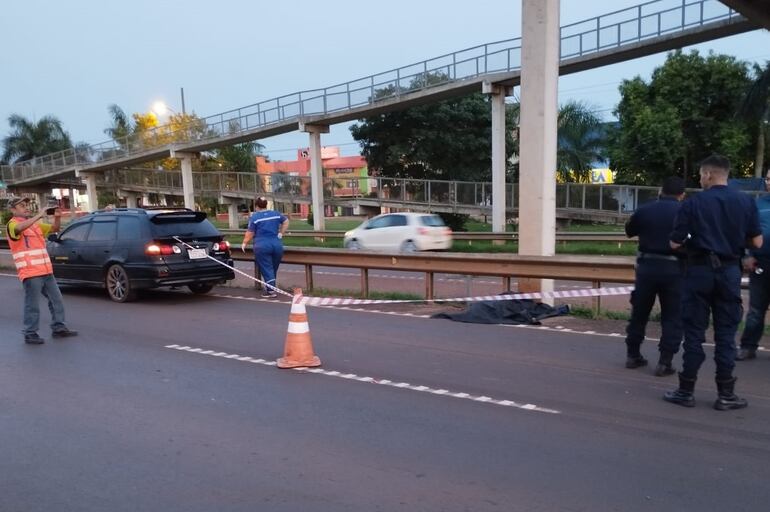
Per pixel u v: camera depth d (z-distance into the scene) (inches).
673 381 240.7
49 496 154.9
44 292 328.2
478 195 1145.4
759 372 249.9
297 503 149.2
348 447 182.2
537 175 388.8
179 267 430.6
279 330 340.5
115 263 441.4
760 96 954.1
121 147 1601.9
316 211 1259.2
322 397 227.3
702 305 206.4
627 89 1347.2
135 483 161.2
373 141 1389.0
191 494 154.6
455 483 158.4
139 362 278.1
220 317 380.5
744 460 169.6
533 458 172.9
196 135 1425.9
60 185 2078.0
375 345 302.7
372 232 776.3
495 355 281.3
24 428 200.8
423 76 1051.3
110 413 213.5
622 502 147.5
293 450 180.5
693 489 153.7
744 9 632.4
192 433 194.5
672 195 244.2
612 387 233.9
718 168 204.4
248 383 245.4
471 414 207.8
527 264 380.5
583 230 1085.1
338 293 470.0
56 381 251.0
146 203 1851.6
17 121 2488.9
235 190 1492.4
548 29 378.0
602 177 2174.0
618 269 350.0
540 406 214.4
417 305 413.4
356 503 148.8
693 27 786.2
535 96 384.2
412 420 203.2
